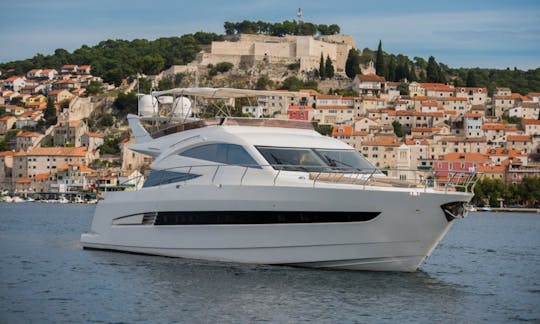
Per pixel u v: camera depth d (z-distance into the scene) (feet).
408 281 102.47
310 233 101.14
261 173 104.22
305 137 111.45
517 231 251.80
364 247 100.12
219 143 109.81
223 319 83.71
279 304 88.99
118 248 123.13
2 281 104.47
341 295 93.15
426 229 99.55
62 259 122.83
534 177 531.91
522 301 97.40
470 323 85.25
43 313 86.89
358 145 595.88
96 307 89.20
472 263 135.95
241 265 105.70
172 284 97.96
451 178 116.26
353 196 98.17
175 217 111.96
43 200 625.00
